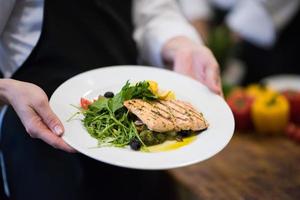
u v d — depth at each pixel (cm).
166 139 55
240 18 151
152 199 82
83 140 52
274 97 96
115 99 59
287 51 152
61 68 67
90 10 68
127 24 74
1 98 56
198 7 160
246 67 162
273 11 146
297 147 92
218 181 78
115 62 72
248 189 76
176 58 73
